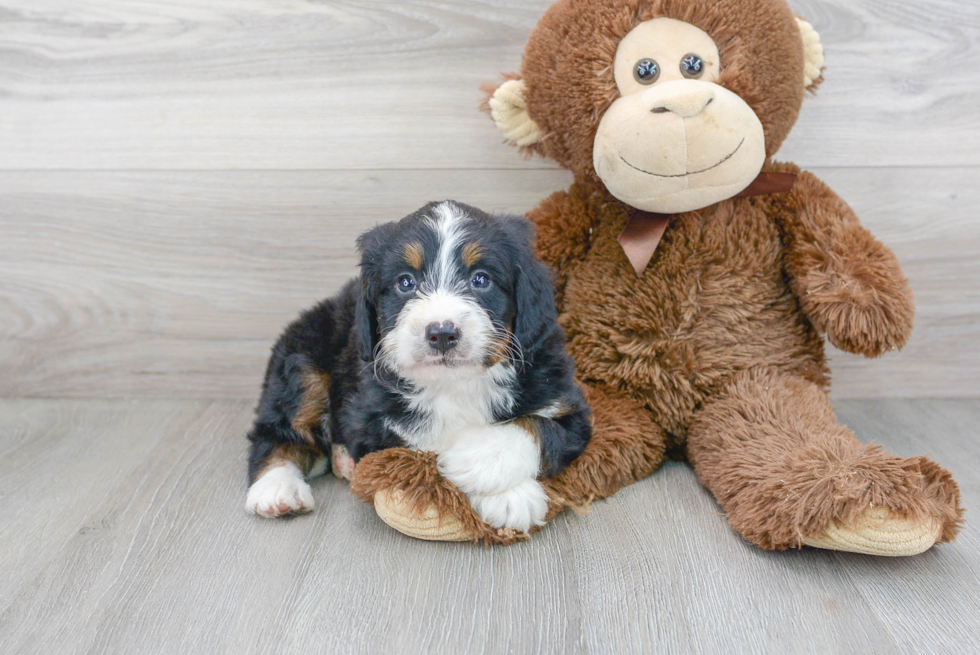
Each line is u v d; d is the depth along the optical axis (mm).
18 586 680
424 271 703
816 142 890
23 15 885
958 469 805
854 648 619
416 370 687
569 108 769
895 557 691
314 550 713
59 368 965
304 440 803
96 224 927
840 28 866
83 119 906
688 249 792
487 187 915
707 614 645
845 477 670
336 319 824
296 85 897
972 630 630
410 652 622
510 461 701
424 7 880
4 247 933
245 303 946
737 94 745
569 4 767
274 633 638
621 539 715
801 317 819
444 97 897
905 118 883
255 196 920
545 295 723
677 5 736
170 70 895
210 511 763
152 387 970
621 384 807
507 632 635
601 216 832
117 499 780
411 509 700
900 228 905
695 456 785
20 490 793
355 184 917
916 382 940
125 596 670
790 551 699
